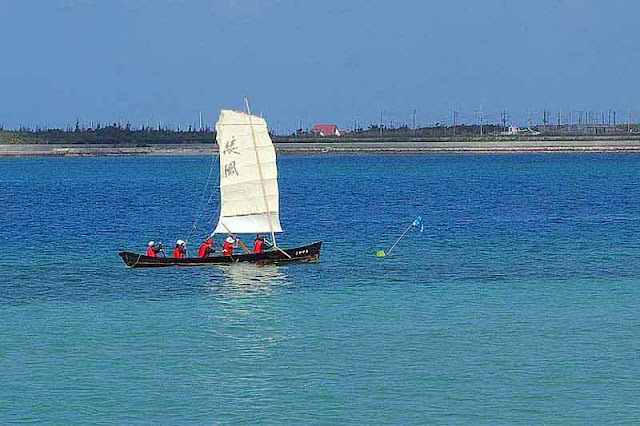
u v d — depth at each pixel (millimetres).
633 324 110625
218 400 85125
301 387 88250
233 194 155000
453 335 105875
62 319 115688
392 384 88688
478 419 80000
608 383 88500
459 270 150000
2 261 164375
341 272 147750
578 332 106938
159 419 80750
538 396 85188
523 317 114375
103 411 82438
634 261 158875
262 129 155125
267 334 107500
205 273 146500
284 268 151250
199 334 107688
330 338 105188
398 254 169375
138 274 147000
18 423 79812
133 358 98062
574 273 146500
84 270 152625
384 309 119500
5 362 96625
